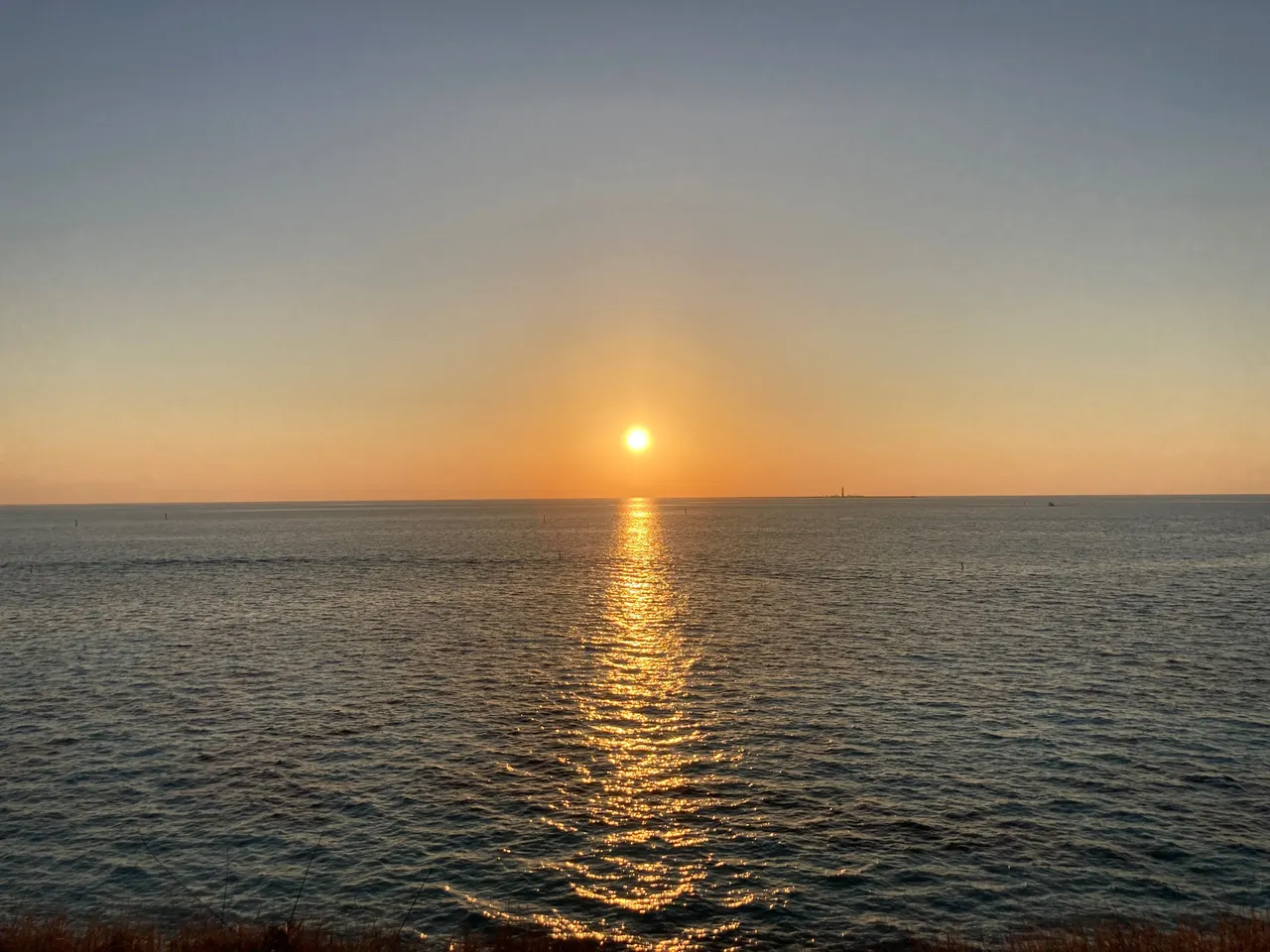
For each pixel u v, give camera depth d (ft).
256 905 78.13
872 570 356.38
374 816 96.32
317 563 415.44
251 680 159.43
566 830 92.73
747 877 82.53
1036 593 276.21
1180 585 293.84
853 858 86.02
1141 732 123.34
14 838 91.45
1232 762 111.04
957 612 237.45
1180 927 71.56
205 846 89.51
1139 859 84.99
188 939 65.92
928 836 90.43
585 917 75.82
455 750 118.42
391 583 325.21
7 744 121.70
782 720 131.03
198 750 118.73
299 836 91.61
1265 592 272.92
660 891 80.23
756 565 387.96
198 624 227.40
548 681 157.48
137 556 469.57
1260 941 62.49
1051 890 79.51
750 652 183.62
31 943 62.85
